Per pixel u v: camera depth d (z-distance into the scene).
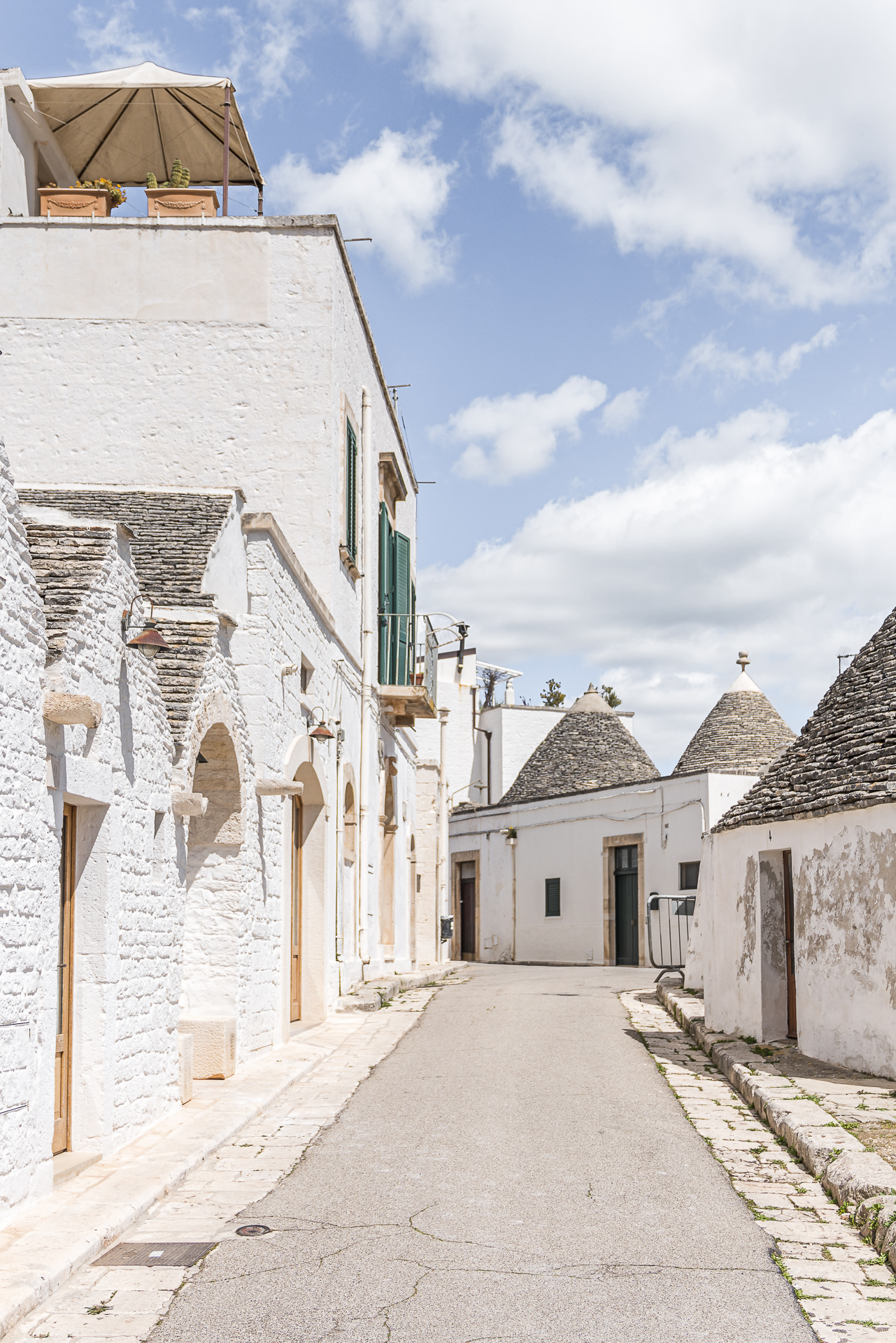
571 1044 11.79
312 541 14.23
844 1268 5.15
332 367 14.43
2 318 14.55
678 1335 4.37
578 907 29.03
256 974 10.68
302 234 14.62
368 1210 6.00
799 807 10.20
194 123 15.86
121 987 7.14
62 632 6.12
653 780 26.62
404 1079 9.86
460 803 38.53
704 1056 11.25
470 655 40.56
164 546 9.89
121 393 14.45
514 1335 4.37
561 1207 6.06
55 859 6.06
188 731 8.32
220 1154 7.23
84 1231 5.38
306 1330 4.43
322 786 13.62
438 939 24.66
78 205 15.37
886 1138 6.95
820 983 9.96
